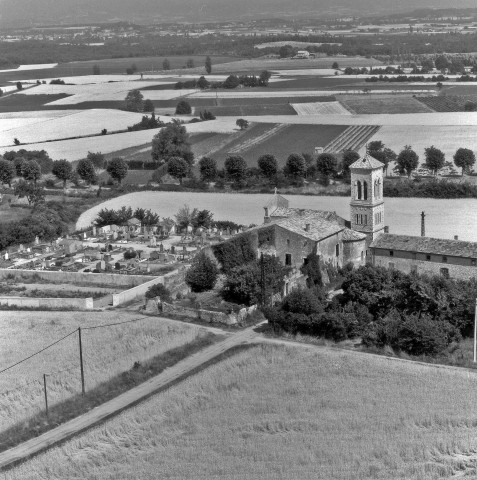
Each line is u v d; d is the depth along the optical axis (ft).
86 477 357.00
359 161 611.06
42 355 490.90
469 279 544.62
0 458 382.42
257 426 391.04
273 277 562.66
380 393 417.49
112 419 408.26
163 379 453.58
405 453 359.87
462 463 350.43
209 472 352.90
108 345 500.74
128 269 654.53
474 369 449.48
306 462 356.38
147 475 354.33
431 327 470.39
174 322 536.83
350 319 495.82
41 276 654.94
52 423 411.95
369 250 590.96
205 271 594.65
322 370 449.06
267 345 487.61
